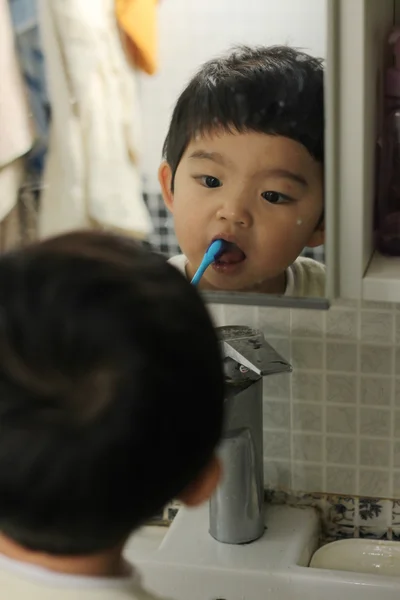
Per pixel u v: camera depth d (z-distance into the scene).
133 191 0.92
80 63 0.89
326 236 0.81
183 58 0.86
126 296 0.48
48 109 0.91
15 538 0.50
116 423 0.46
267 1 0.82
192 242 0.91
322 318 0.98
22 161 0.93
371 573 0.96
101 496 0.47
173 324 0.48
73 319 0.47
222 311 1.01
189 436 0.50
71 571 0.53
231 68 0.85
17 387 0.47
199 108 0.87
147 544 1.04
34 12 0.89
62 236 0.54
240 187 0.87
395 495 1.02
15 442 0.47
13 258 0.50
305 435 1.03
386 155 0.85
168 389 0.48
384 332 0.97
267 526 1.01
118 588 0.53
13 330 0.47
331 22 0.74
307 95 0.82
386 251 0.86
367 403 1.00
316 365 1.00
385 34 0.84
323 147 0.83
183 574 0.95
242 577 0.93
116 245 0.53
